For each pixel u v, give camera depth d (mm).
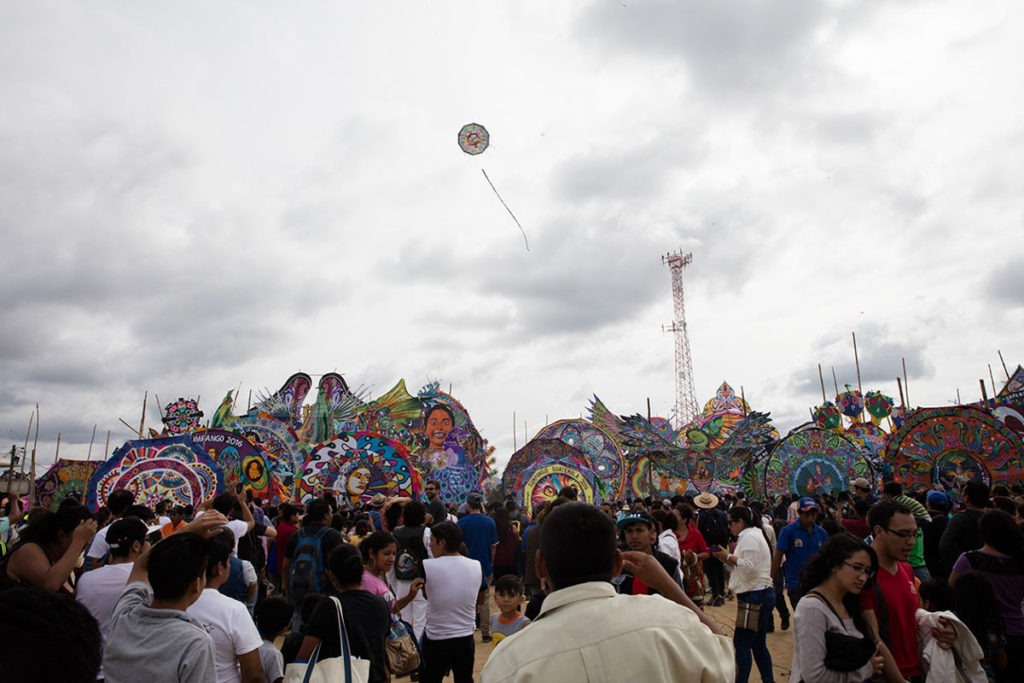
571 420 36688
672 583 3039
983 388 32781
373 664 5203
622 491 34531
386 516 10477
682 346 64250
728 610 13664
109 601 5254
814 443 29125
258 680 4672
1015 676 5703
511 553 13758
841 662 4309
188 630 3559
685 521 10633
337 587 5453
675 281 67125
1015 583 5812
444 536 6988
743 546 8055
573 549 2646
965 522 7852
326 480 26141
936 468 22562
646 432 35781
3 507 9977
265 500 24859
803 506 8930
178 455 21906
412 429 39125
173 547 3713
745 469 34375
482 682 2508
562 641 2416
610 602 2537
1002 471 21344
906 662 5039
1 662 1540
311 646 4980
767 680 7961
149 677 3424
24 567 5312
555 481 31141
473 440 40656
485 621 11812
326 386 38875
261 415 35344
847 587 4465
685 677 2393
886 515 5195
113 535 5617
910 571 5527
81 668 1620
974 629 5715
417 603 8094
